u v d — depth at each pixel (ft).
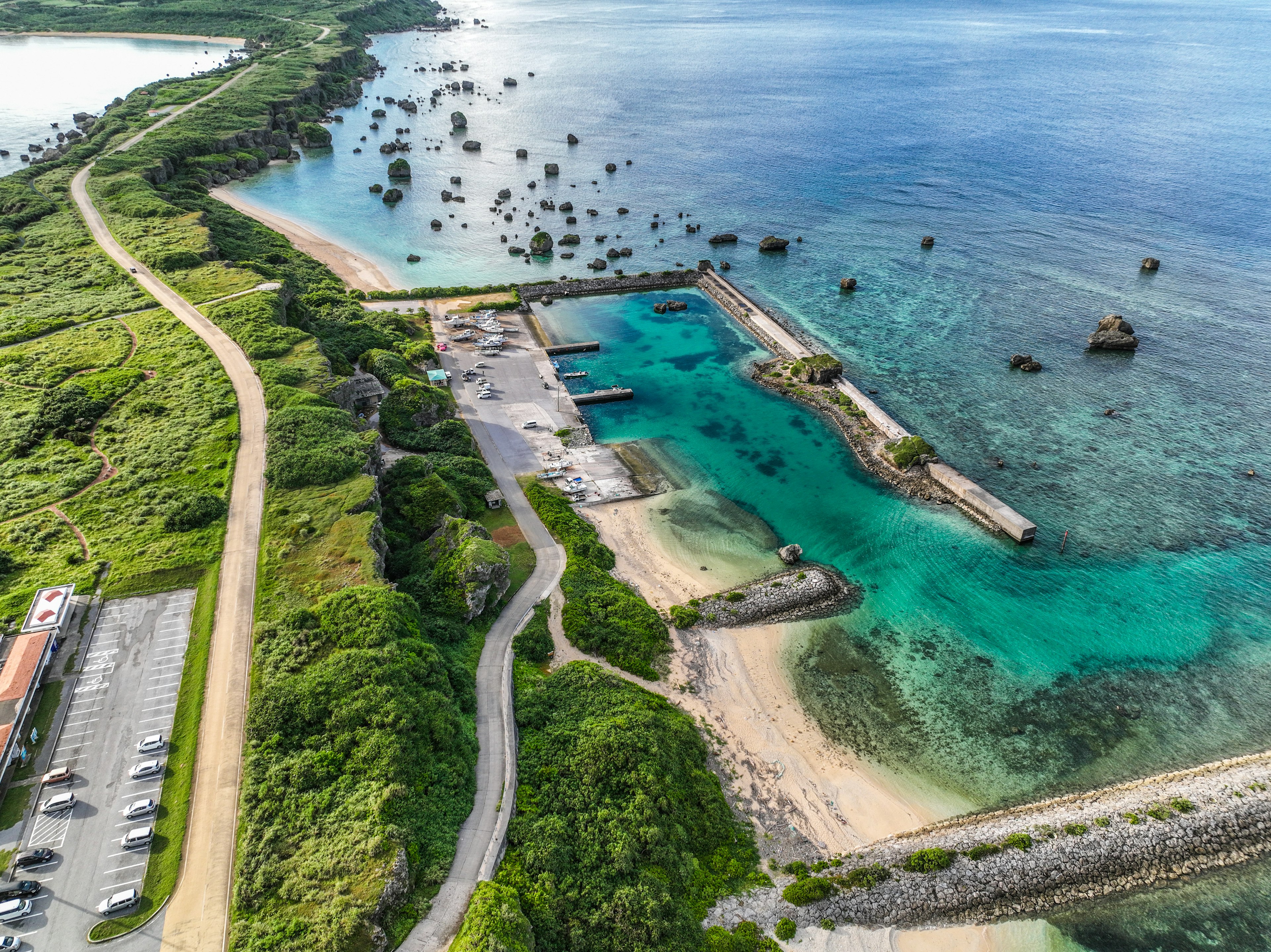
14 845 164.35
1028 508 318.86
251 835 165.78
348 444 288.51
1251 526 306.35
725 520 314.14
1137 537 302.45
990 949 172.55
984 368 422.41
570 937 161.48
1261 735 224.94
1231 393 390.42
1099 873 184.75
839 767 215.10
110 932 149.79
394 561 266.77
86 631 215.72
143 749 183.42
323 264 548.72
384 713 186.19
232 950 146.61
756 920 173.58
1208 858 188.55
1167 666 248.32
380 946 148.05
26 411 310.45
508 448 350.43
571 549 284.00
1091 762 217.56
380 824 165.07
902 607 271.69
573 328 482.28
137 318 390.63
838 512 319.47
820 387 409.08
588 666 233.96
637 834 179.93
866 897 178.60
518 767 195.72
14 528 251.19
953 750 221.05
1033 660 250.57
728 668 244.63
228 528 254.88
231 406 317.63
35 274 440.86
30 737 186.70
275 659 204.54
